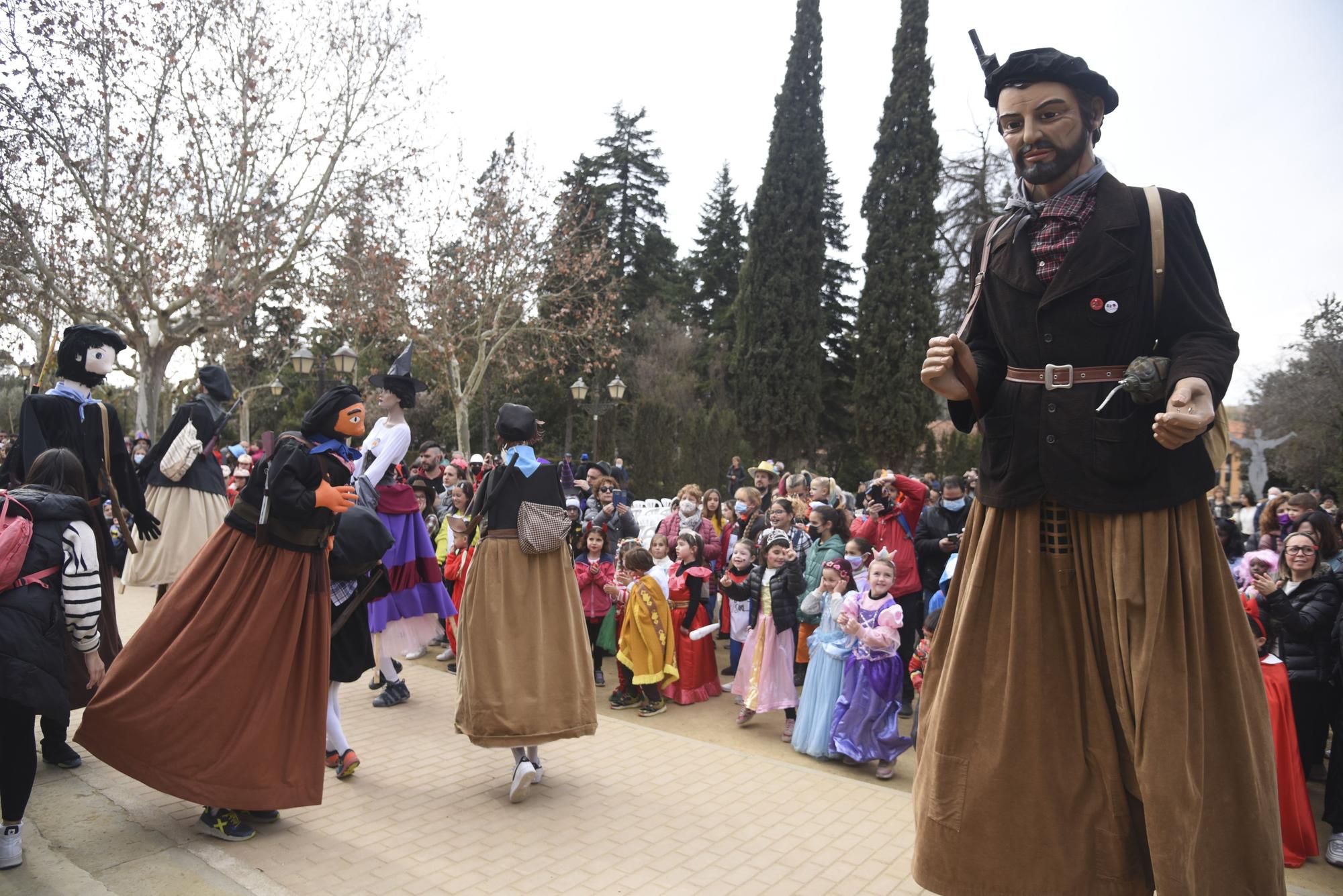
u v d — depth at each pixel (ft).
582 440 116.98
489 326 80.84
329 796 15.58
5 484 17.66
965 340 7.14
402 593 21.84
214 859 12.49
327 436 13.96
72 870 11.82
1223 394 5.73
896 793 17.03
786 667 21.91
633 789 16.60
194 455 24.43
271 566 13.05
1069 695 6.31
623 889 12.40
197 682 12.51
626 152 138.62
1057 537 6.42
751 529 28.32
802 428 110.01
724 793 16.57
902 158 104.37
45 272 57.47
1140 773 5.82
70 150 57.26
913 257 104.73
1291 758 15.30
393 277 69.10
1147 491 6.03
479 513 16.47
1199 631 6.00
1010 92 6.52
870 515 25.12
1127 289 6.14
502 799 15.79
